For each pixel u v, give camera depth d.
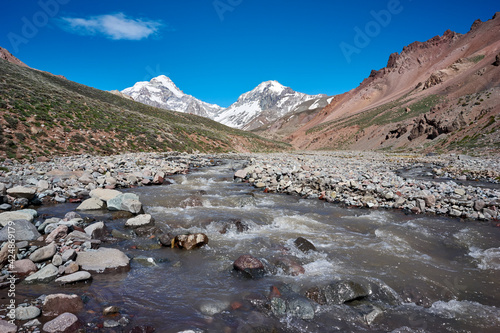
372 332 4.62
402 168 31.11
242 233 9.50
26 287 5.32
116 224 9.69
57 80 67.88
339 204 13.89
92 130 37.47
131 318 4.62
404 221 11.04
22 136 26.67
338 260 7.41
